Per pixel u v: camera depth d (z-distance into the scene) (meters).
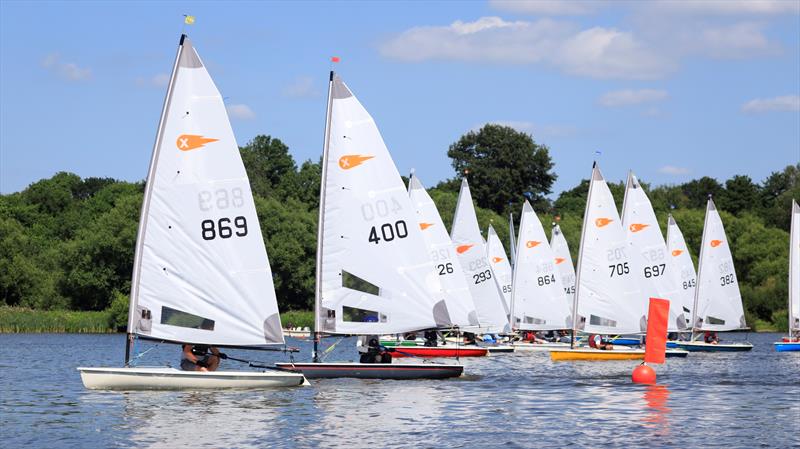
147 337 39.41
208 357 40.59
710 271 87.75
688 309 91.69
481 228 134.88
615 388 45.44
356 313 47.06
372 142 47.38
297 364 45.19
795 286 84.25
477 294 77.88
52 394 41.78
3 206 152.38
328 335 46.75
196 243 39.81
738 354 79.25
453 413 35.75
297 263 125.06
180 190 39.75
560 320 81.31
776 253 138.12
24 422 33.12
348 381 45.09
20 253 123.69
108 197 163.88
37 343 90.62
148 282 39.47
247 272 40.31
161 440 29.61
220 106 40.12
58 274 122.44
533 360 65.94
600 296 67.75
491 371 55.25
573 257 130.75
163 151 39.66
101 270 119.44
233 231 40.19
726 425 33.56
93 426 31.88
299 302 128.62
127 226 119.12
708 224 87.81
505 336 86.56
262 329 40.41
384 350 51.97
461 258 77.88
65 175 190.12
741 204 188.00
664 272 77.62
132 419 33.09
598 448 29.08
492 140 173.00
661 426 33.25
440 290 48.03
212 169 40.00
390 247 47.47
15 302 122.75
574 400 40.28
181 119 39.81
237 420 33.00
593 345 68.31
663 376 53.38
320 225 46.88
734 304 88.00
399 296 47.47
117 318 113.00
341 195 47.00
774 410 37.59
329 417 33.97
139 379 39.09
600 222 67.94
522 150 172.88
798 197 174.88
